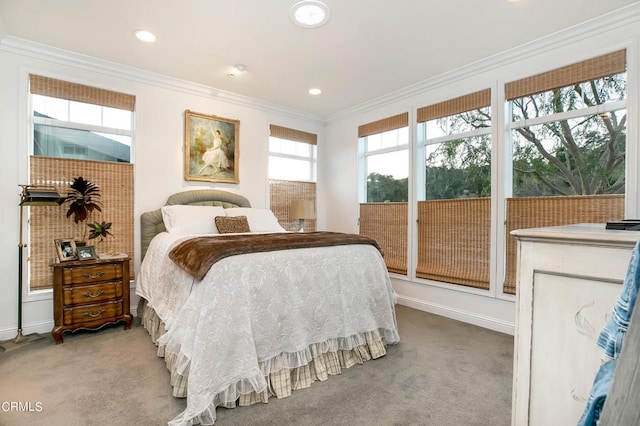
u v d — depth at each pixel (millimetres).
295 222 4770
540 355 1018
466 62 3186
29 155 2861
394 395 1927
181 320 1834
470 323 3248
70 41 2803
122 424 1608
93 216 3166
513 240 2975
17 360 2305
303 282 2115
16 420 1624
